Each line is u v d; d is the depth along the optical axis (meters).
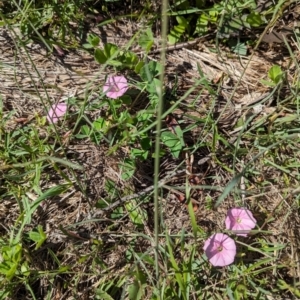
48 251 0.45
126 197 0.46
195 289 0.43
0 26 0.53
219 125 0.49
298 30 0.51
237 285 0.42
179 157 0.48
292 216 0.45
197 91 0.50
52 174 0.48
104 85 0.47
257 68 0.51
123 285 0.44
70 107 0.50
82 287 0.45
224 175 0.47
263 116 0.48
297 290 0.41
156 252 0.39
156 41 0.52
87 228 0.46
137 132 0.44
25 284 0.44
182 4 0.51
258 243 0.44
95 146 0.49
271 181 0.47
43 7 0.52
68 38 0.53
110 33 0.53
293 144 0.47
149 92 0.49
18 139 0.49
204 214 0.46
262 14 0.50
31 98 0.51
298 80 0.46
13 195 0.47
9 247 0.43
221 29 0.51
